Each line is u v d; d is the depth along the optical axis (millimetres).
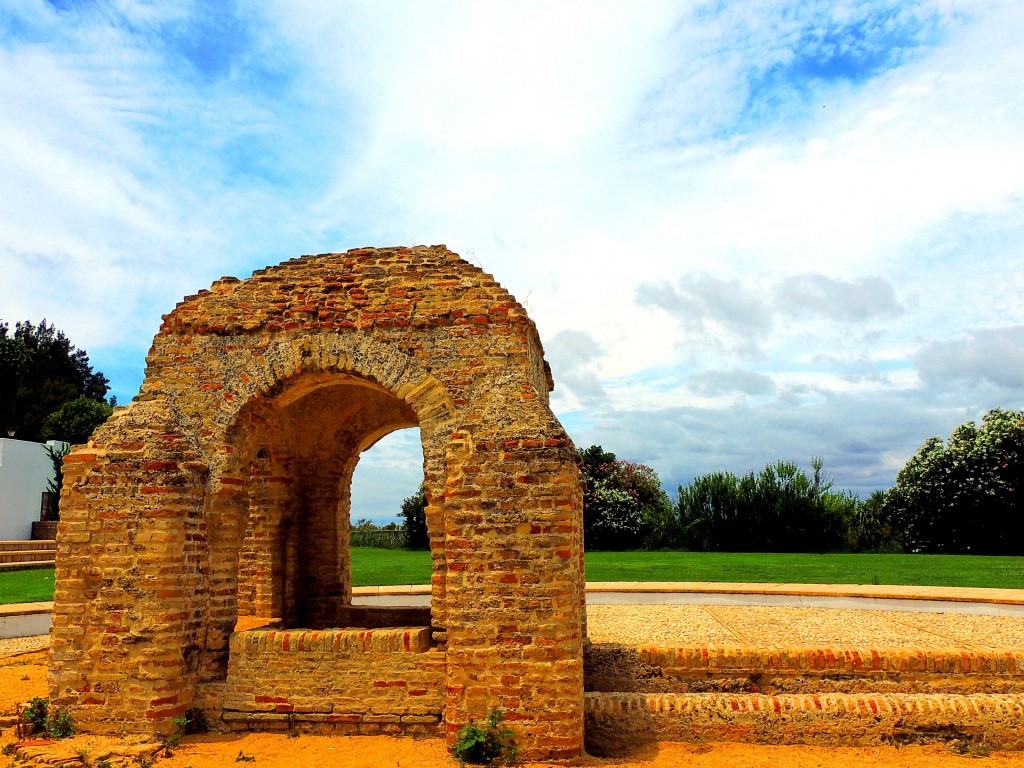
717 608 15891
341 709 7848
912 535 34719
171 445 8180
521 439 7633
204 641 8320
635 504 37688
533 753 7168
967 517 33344
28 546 29641
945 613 14820
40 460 34406
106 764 6805
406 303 8664
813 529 34938
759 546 35312
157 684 7648
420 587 18656
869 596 16797
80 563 7926
